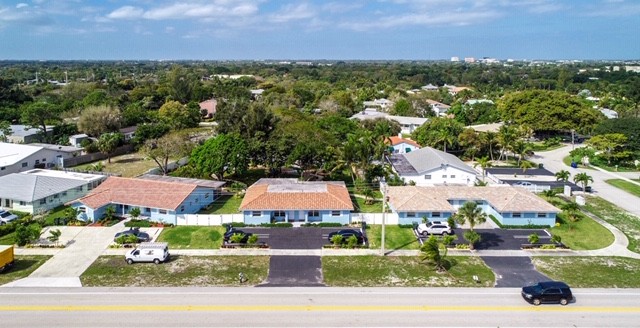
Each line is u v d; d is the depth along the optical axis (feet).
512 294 134.92
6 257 147.13
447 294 134.51
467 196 209.97
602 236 183.11
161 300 129.08
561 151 362.33
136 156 334.24
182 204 199.93
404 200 199.62
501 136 303.89
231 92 535.60
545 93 414.82
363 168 243.60
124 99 512.22
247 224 193.06
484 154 331.16
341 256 163.02
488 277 146.41
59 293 132.77
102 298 129.90
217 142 248.73
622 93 624.59
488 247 171.22
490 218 203.82
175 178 239.09
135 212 195.21
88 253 163.32
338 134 326.24
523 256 163.63
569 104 394.73
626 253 167.12
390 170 253.03
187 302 128.06
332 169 248.52
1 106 460.55
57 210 213.46
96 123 359.87
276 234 183.21
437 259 149.07
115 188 212.84
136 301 128.36
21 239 167.12
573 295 134.51
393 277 146.41
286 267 153.28
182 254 163.84
